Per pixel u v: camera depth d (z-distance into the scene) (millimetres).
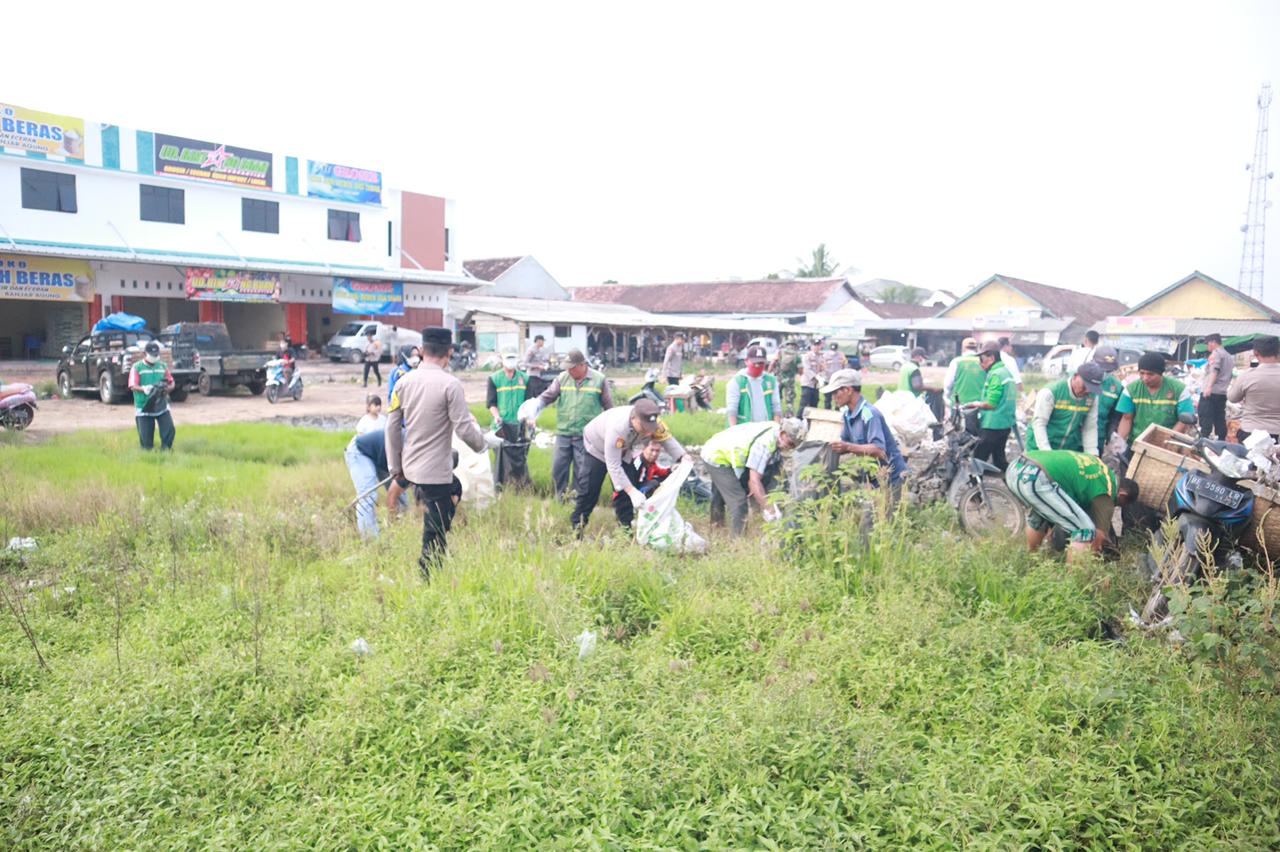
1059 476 6527
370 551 7320
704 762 3834
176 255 34125
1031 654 5141
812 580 6082
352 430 17625
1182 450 7156
